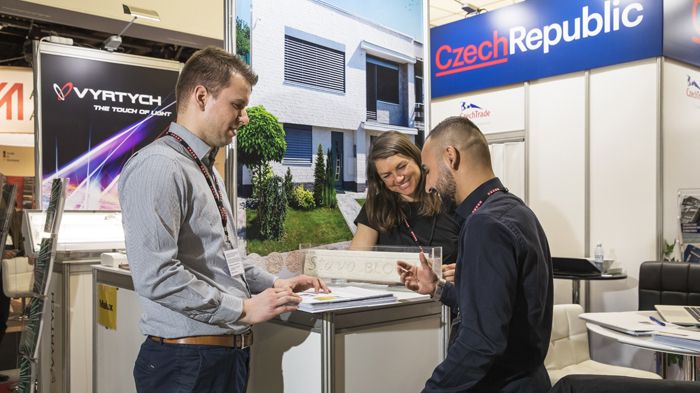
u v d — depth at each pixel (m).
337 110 2.20
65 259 2.79
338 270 1.73
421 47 2.52
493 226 1.18
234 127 1.48
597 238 4.59
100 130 3.57
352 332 1.42
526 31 4.96
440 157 1.37
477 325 1.15
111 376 2.15
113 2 4.80
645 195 4.29
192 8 5.28
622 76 4.41
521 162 5.13
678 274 3.46
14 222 5.38
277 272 2.01
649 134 4.26
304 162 2.10
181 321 1.38
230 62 1.44
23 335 2.39
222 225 1.50
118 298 2.07
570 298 4.79
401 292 1.68
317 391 1.39
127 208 1.32
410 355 1.58
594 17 4.50
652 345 2.01
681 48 4.34
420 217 1.98
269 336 1.56
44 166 3.39
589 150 4.62
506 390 1.24
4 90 5.68
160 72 3.78
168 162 1.33
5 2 4.24
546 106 4.91
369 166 1.98
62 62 3.45
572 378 0.99
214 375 1.38
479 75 5.37
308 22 2.11
